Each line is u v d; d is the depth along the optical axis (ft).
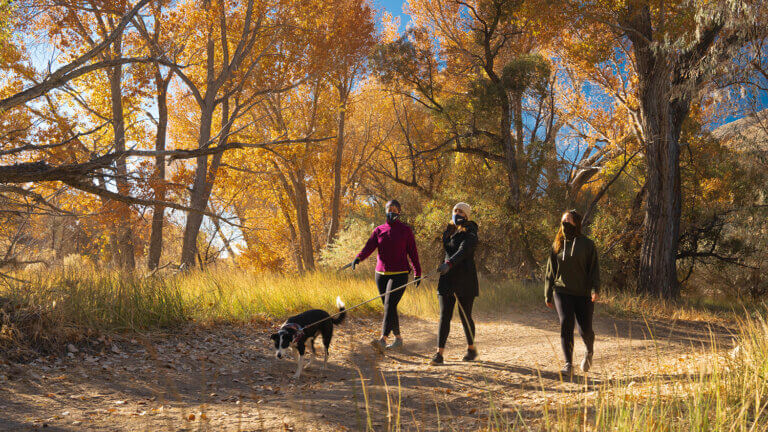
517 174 63.36
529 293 44.27
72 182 22.04
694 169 62.28
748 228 60.08
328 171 99.55
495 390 15.33
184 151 24.26
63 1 48.91
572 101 75.82
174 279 28.09
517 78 61.26
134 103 61.93
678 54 48.21
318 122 78.43
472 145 68.64
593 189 79.87
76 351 17.35
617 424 9.16
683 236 63.26
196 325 22.89
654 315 40.65
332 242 90.48
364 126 105.40
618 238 61.21
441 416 12.52
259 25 64.13
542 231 61.82
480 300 38.32
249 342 22.12
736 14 36.04
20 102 24.40
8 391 13.25
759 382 11.16
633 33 51.26
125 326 20.45
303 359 17.44
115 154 22.43
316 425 11.76
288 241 101.76
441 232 64.34
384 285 22.13
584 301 17.44
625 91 68.03
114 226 37.96
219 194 86.38
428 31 77.46
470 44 73.00
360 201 113.29
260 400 14.23
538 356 21.30
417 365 19.36
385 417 12.24
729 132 57.82
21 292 19.30
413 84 69.36
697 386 10.79
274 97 77.82
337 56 67.51
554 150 65.10
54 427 11.05
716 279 68.13
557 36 62.39
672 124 54.44
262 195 94.38
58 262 27.50
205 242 85.25
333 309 29.66
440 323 19.34
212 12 59.62
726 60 39.22
